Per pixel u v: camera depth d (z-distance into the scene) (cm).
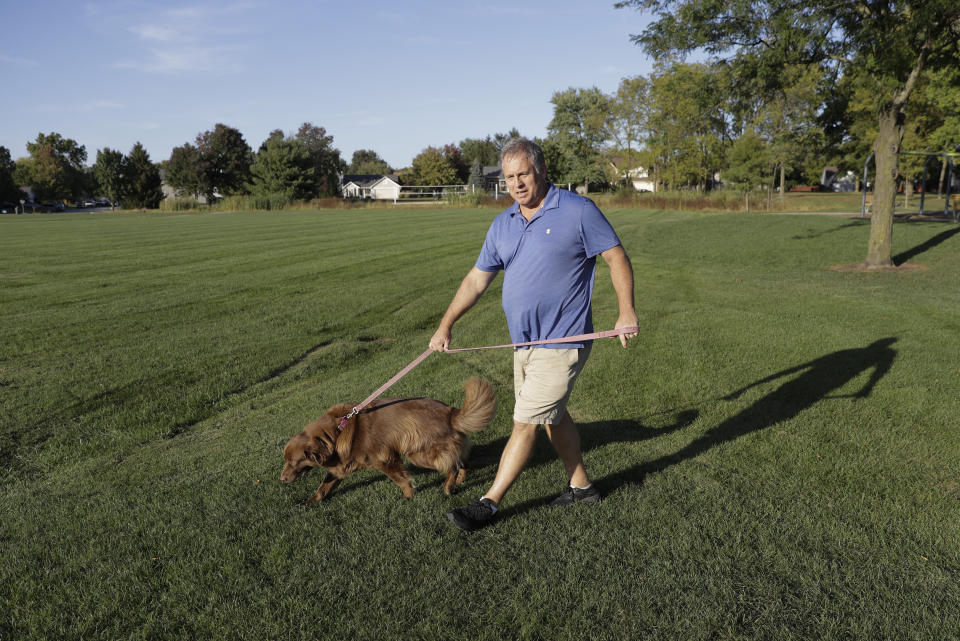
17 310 996
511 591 279
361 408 361
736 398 530
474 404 348
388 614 264
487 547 314
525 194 313
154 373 639
